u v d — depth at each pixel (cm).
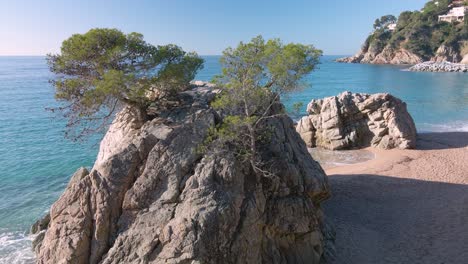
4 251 2175
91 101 1733
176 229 1427
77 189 1575
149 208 1537
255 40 1641
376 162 3588
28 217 2625
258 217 1603
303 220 1747
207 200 1500
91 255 1505
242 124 1658
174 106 2014
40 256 1551
